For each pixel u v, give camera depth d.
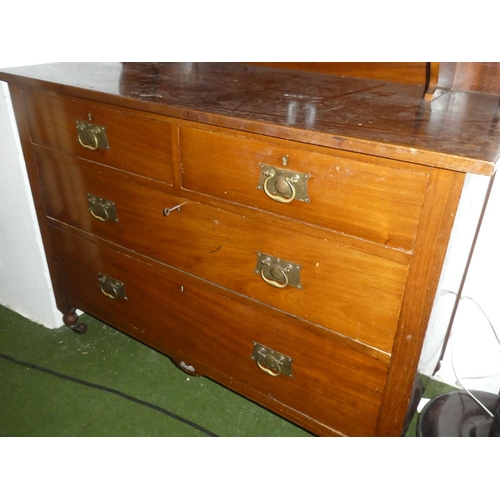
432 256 0.75
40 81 1.10
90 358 1.52
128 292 1.31
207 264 1.06
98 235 1.28
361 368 0.94
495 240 1.16
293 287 0.94
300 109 0.89
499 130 0.78
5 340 1.58
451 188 0.69
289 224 0.88
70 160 1.20
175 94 0.99
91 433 1.25
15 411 1.31
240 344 1.12
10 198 1.43
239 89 1.06
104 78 1.14
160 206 1.08
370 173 0.75
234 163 0.89
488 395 1.27
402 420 0.93
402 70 1.12
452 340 1.35
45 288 1.55
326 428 1.06
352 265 0.84
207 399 1.37
